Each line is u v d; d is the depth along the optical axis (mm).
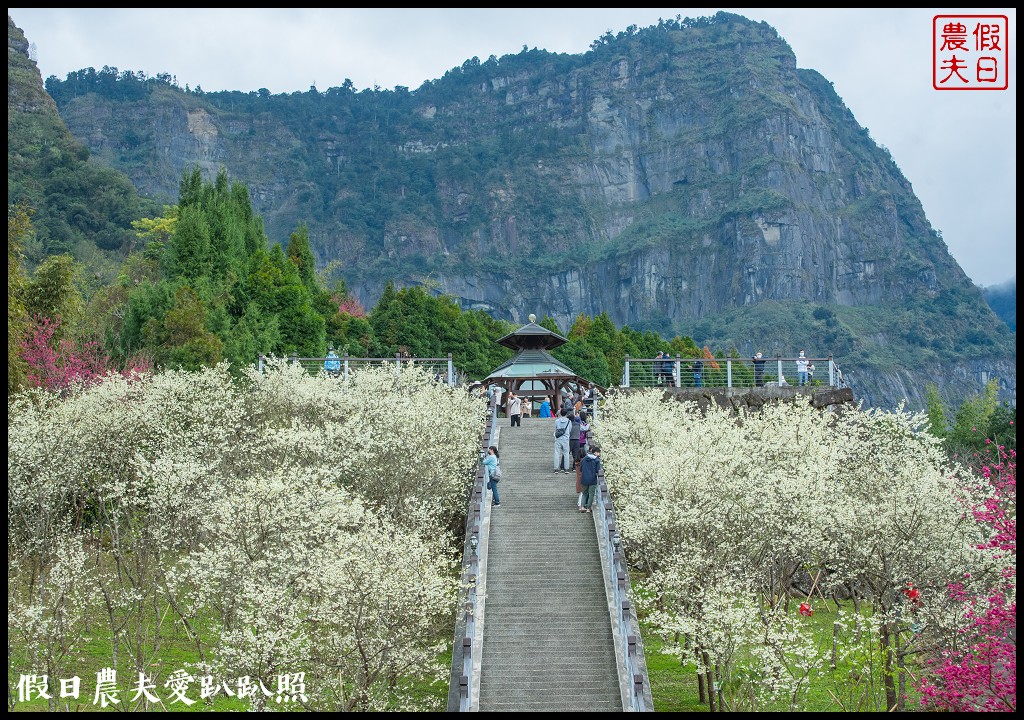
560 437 31438
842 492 26703
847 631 26344
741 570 24375
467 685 18469
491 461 28094
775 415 32625
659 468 26172
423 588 20969
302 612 22625
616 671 20484
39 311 39656
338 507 23969
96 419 29641
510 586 23453
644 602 23500
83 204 99875
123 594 23547
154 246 72500
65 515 28734
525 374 42531
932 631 23203
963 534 24719
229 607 21922
